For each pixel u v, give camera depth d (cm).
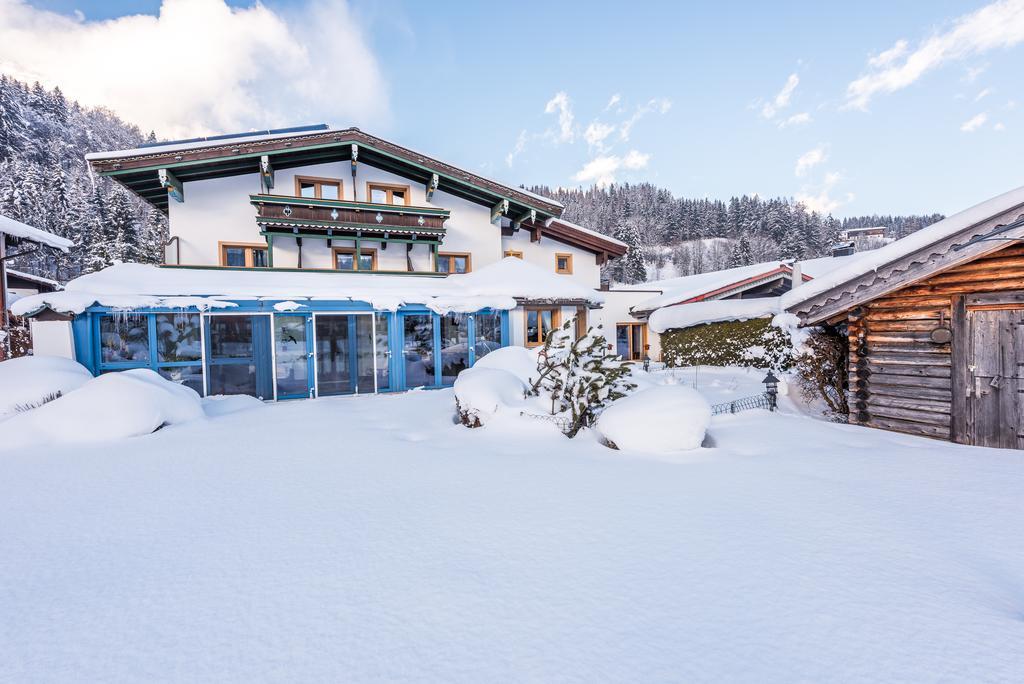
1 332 1280
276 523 372
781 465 507
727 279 2000
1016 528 344
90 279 1045
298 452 593
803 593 262
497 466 520
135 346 1027
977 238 559
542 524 360
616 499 411
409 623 239
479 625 236
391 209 1609
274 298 1123
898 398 669
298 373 1162
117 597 270
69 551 330
